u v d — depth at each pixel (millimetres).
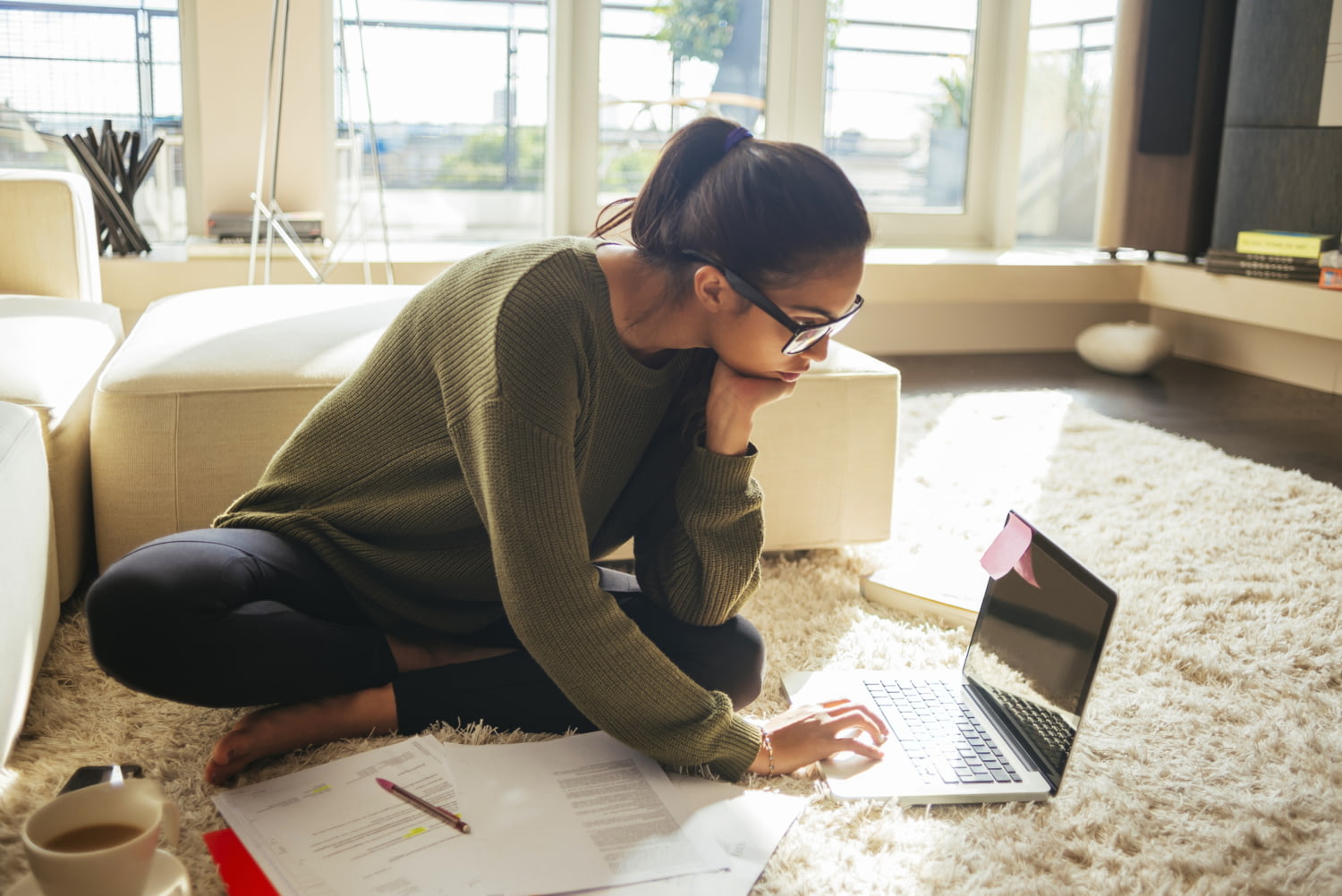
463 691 1319
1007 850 1151
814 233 993
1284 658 1676
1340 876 1142
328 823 1105
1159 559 2076
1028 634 1371
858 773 1271
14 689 1262
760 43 4340
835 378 1952
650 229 1101
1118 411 3393
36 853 804
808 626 1736
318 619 1253
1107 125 4227
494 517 1080
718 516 1275
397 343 1201
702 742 1179
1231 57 3977
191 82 3770
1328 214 3672
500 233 4273
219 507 1730
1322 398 3656
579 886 1020
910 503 2383
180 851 1099
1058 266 4188
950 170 4672
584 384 1114
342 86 3959
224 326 1938
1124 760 1369
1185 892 1112
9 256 2439
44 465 1472
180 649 1135
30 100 3689
